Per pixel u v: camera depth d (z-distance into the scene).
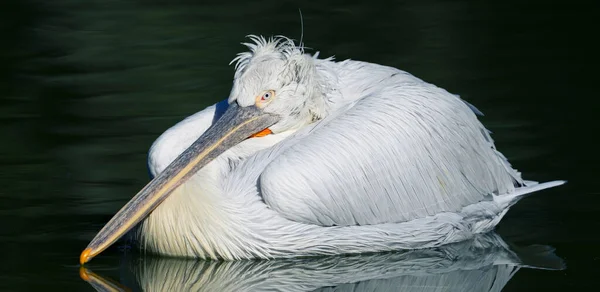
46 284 11.06
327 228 12.24
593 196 13.52
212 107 13.47
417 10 24.25
